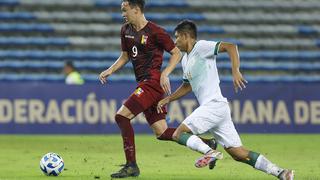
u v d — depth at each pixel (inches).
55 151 2031.3
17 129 2751.0
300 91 2955.2
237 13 4067.4
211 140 1283.2
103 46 3769.7
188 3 4042.8
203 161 1138.7
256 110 2913.4
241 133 2898.6
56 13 3878.0
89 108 2790.4
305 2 4200.3
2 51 3604.8
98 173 1418.6
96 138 2581.2
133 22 1290.6
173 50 1283.2
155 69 1302.9
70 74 2979.8
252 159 1166.3
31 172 1459.2
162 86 1252.5
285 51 3914.9
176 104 2817.4
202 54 1182.9
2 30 3720.5
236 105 2896.2
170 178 1327.5
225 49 1166.3
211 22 3993.6
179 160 1774.1
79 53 3651.6
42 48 3693.4
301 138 2706.7
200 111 1179.9
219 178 1344.7
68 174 1393.9
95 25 3858.3
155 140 2507.4
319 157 1941.4
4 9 3855.8
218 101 1181.1
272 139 2645.2
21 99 2755.9
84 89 2790.4
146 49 1294.3
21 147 2183.8
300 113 2955.2
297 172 1510.8
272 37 3986.2
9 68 3526.1
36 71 3555.6
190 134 1182.9
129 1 1280.8
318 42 3978.8
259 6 4126.5
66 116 2775.6
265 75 3747.5
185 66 1213.1
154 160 1771.7
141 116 2822.3
